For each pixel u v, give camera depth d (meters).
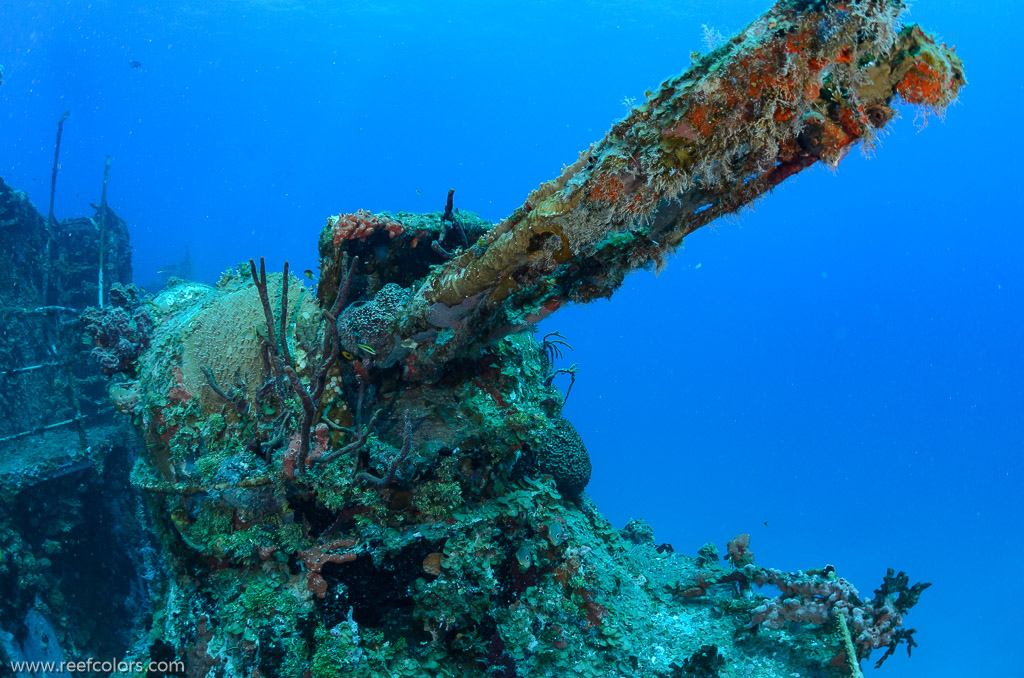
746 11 80.69
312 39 97.12
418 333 6.87
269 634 6.11
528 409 8.25
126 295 8.64
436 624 6.47
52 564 13.17
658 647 7.02
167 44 88.94
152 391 7.32
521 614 6.86
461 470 7.13
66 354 16.20
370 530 6.56
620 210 4.44
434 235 8.41
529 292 6.07
